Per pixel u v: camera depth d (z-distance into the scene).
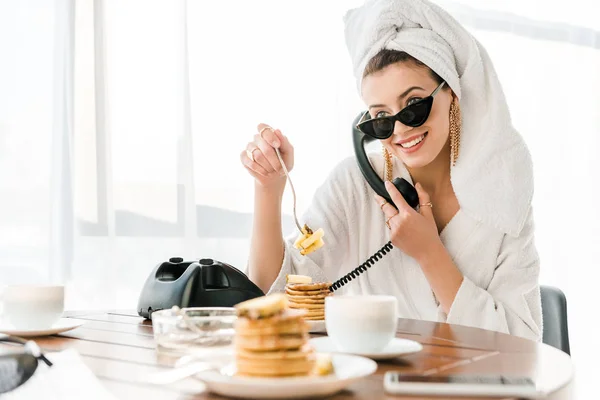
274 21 2.78
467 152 1.80
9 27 2.41
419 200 1.83
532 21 3.32
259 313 0.75
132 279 2.56
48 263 2.45
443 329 1.28
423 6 1.72
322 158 2.85
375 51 1.72
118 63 2.54
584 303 3.44
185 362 0.91
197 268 1.34
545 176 3.35
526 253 1.81
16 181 2.41
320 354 0.82
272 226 1.73
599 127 3.47
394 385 0.75
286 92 2.80
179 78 2.61
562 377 0.83
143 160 2.57
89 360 0.96
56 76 2.46
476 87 1.78
